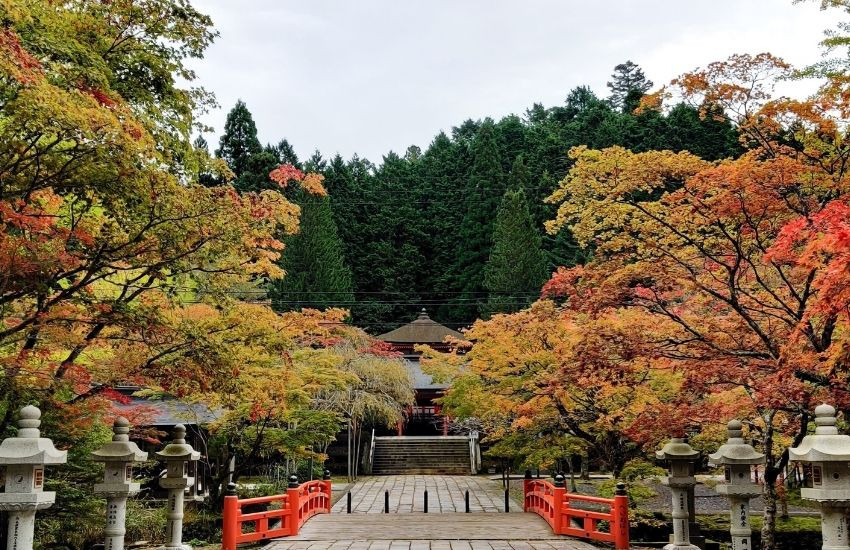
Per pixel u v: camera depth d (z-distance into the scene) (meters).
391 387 30.92
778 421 13.05
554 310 13.62
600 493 16.12
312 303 47.47
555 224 12.65
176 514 11.88
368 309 55.81
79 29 9.66
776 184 9.96
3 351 11.47
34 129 8.26
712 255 11.66
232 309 13.09
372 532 15.26
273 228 12.21
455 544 13.70
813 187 10.68
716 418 11.49
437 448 39.16
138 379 11.40
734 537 9.73
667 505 22.94
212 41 10.72
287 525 14.81
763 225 10.96
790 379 9.59
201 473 24.28
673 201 11.08
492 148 58.59
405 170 67.81
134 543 14.84
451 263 60.00
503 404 19.08
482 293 55.22
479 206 56.97
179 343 11.42
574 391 16.97
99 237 10.48
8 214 8.48
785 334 10.95
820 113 9.84
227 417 18.38
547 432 20.23
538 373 17.86
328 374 20.03
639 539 17.27
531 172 60.28
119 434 10.22
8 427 10.68
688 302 13.05
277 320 13.83
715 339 11.77
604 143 54.56
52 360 12.48
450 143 75.06
